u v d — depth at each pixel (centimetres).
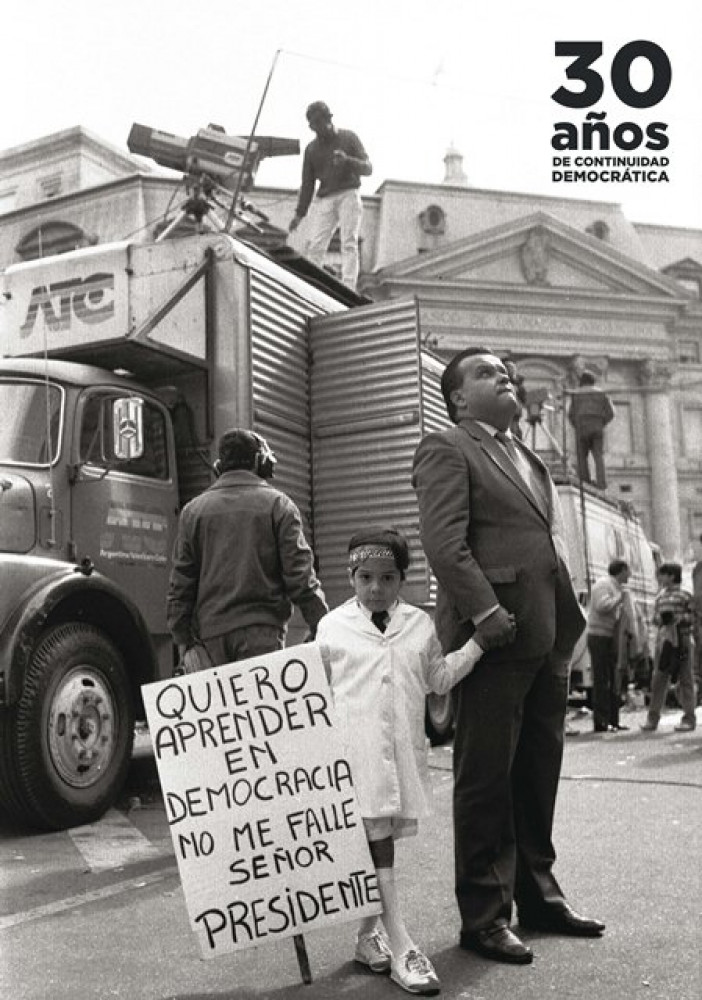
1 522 627
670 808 629
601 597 1147
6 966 362
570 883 456
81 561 671
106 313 746
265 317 812
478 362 397
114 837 584
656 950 361
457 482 376
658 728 1166
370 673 352
